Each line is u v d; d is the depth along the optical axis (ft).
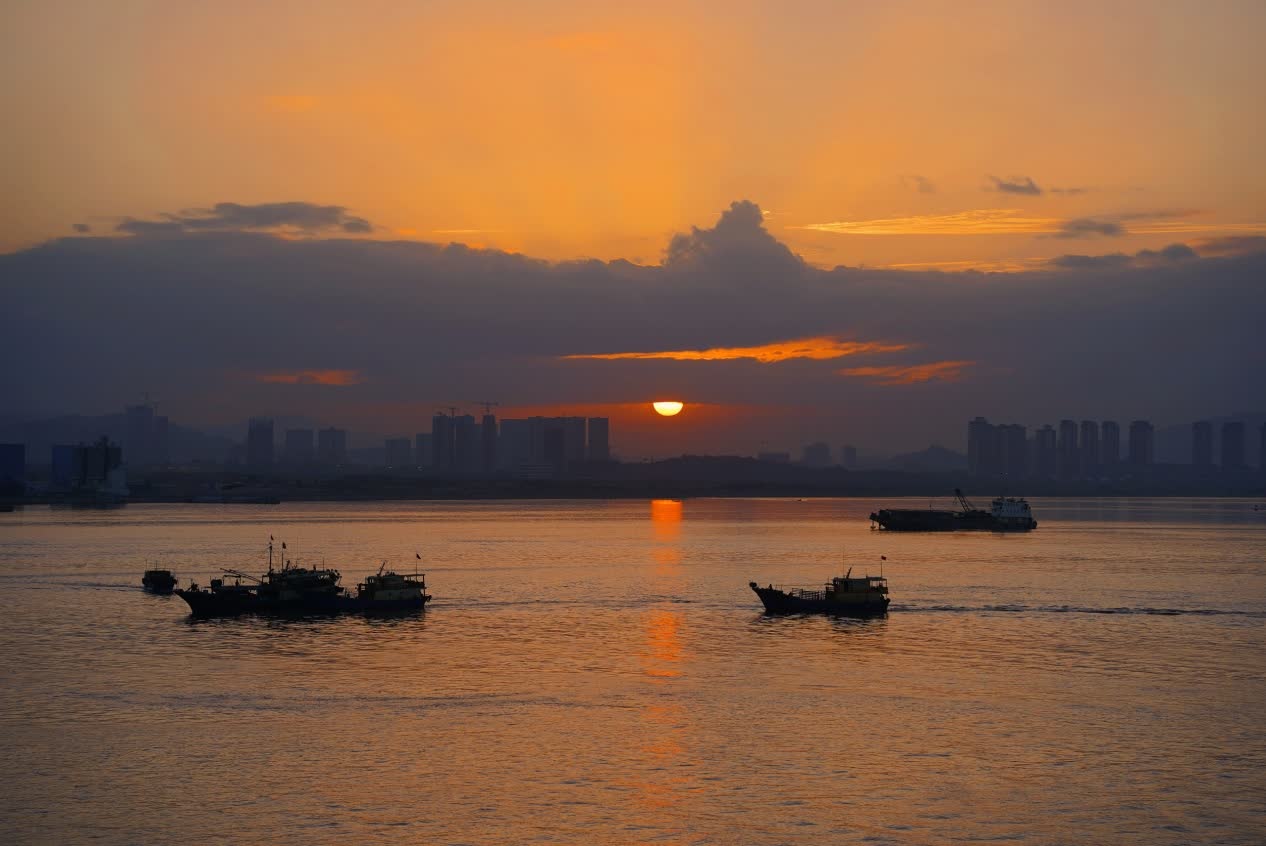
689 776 283.38
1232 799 269.44
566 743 309.01
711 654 431.43
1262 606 570.05
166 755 297.94
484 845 241.96
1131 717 337.72
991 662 417.28
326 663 412.16
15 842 242.78
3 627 492.54
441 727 324.80
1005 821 255.91
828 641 460.96
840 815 258.57
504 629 489.67
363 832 248.32
